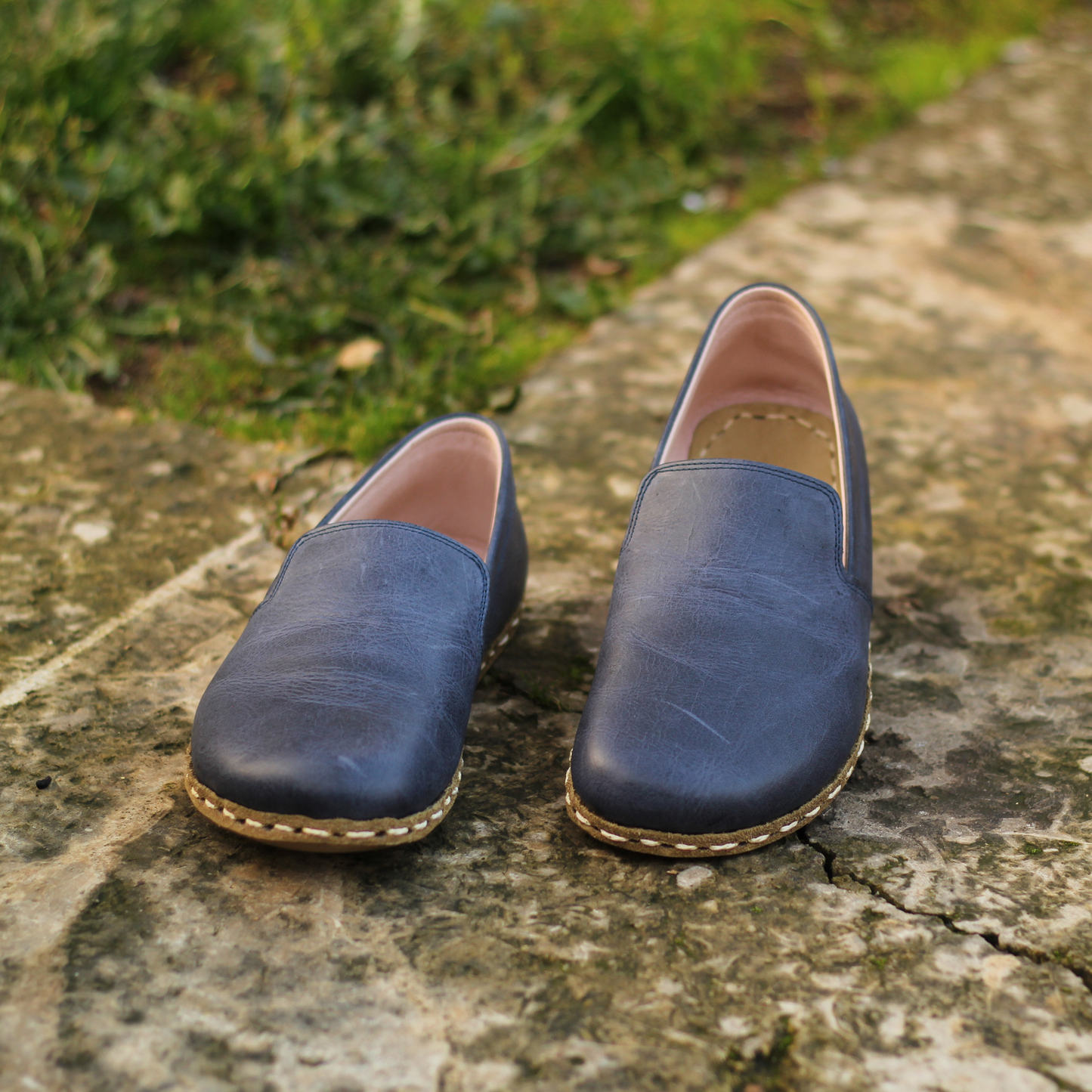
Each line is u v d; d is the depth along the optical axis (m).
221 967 0.65
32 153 1.15
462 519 0.82
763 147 1.60
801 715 0.69
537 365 1.08
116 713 0.76
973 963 0.65
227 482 0.92
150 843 0.69
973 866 0.69
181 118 1.32
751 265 1.28
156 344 1.06
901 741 0.75
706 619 0.70
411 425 0.98
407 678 0.68
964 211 1.43
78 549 0.86
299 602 0.71
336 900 0.67
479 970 0.65
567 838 0.70
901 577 0.87
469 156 1.30
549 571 0.87
